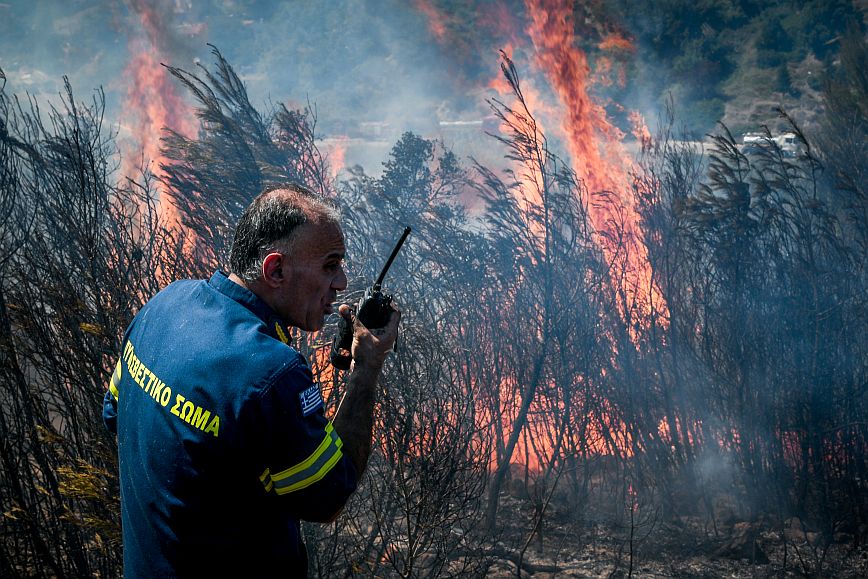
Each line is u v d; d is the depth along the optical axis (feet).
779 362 20.49
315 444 5.06
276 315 5.37
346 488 5.20
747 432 20.44
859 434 20.36
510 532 19.36
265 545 5.19
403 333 13.84
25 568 12.60
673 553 18.94
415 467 13.17
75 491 11.57
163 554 5.13
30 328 12.78
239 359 5.01
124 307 12.86
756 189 21.57
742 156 21.95
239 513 5.07
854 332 20.48
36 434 12.76
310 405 5.09
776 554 19.27
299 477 5.03
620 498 20.85
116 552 12.82
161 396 5.16
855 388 20.12
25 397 12.75
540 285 20.47
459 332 18.62
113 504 11.99
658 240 22.22
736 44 187.83
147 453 5.17
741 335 20.34
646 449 20.81
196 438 4.98
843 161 32.60
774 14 194.18
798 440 20.35
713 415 20.99
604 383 20.65
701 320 21.74
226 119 18.93
